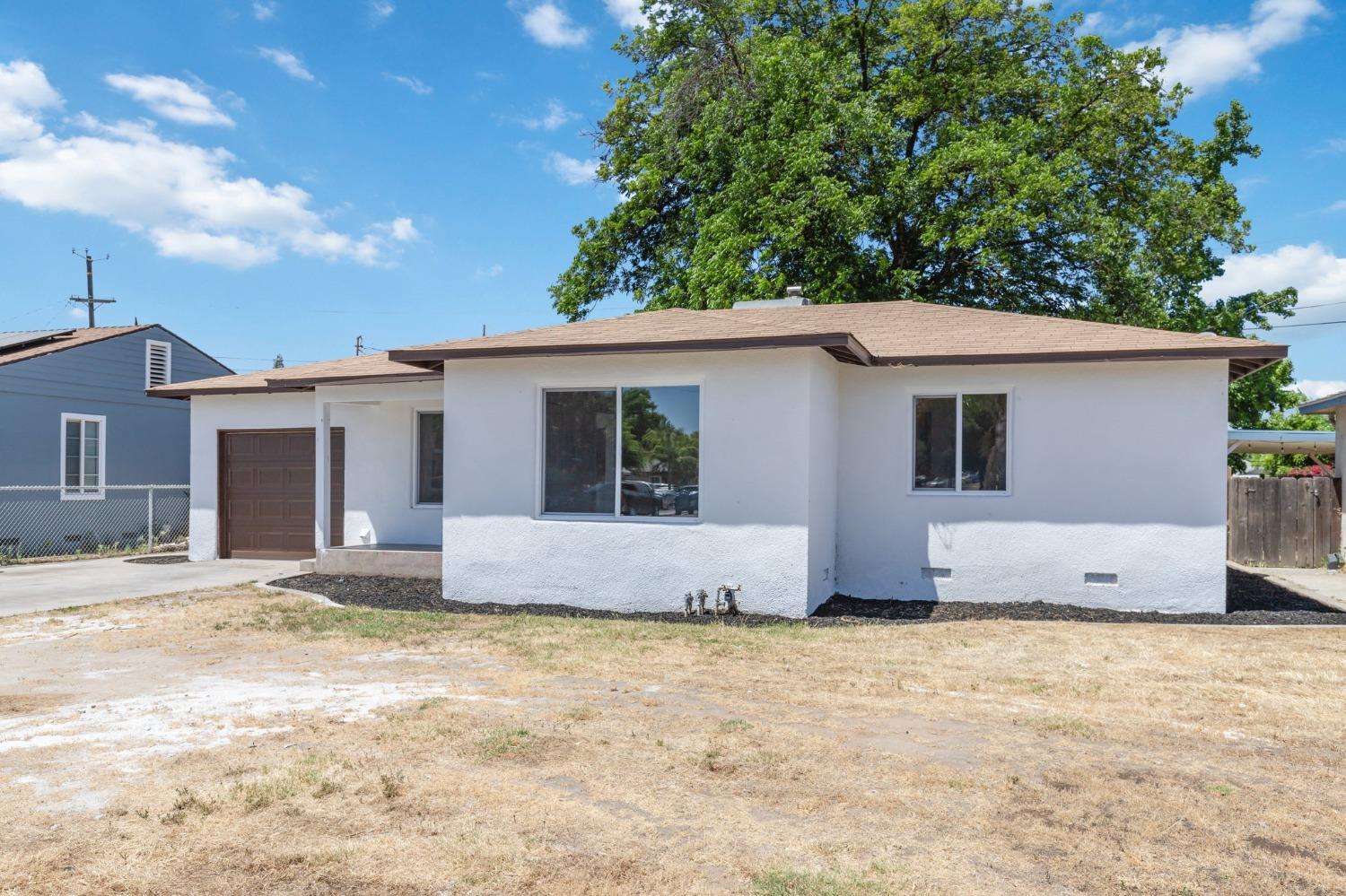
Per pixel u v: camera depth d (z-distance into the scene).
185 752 5.06
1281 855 3.78
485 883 3.50
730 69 23.75
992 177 21.84
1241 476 16.83
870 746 5.23
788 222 21.38
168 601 11.19
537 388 10.88
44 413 20.34
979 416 11.20
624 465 10.58
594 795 4.45
